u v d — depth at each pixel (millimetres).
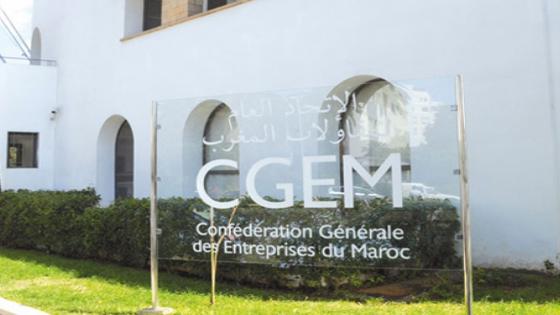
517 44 7285
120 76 13500
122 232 8836
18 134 15828
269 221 5777
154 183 6094
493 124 7465
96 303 6285
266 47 10219
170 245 6227
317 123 5645
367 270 6527
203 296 6516
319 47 9414
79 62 15141
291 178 5711
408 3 8328
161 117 6336
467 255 4578
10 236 11484
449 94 4883
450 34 7883
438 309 5523
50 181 16078
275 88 10008
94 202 10594
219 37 11070
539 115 7082
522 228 7184
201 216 6145
